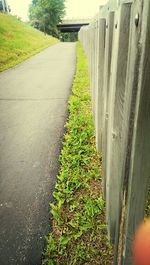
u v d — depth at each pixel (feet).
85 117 14.15
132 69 3.57
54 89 21.63
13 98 19.49
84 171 9.32
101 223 6.97
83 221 7.05
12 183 9.05
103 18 7.34
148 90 3.25
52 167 9.85
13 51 47.55
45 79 26.12
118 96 4.64
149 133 3.50
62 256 6.19
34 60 42.86
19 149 11.44
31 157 10.70
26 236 6.84
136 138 3.56
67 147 11.05
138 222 4.30
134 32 3.45
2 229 7.11
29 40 70.90
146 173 3.85
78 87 21.30
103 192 7.59
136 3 3.33
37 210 7.71
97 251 6.23
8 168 9.99
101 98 8.65
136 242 3.04
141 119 3.43
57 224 7.11
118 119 4.80
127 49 4.21
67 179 8.85
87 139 11.62
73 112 15.30
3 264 6.15
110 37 5.65
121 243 4.84
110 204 5.79
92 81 13.16
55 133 12.82
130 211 4.19
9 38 59.47
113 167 5.30
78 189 8.41
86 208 7.44
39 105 17.48
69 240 6.54
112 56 5.09
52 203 7.93
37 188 8.69
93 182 8.70
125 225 4.49
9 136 12.87
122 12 4.07
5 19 87.35
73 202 7.81
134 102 3.59
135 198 4.09
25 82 25.05
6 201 8.16
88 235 6.67
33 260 6.18
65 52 55.83
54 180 9.05
